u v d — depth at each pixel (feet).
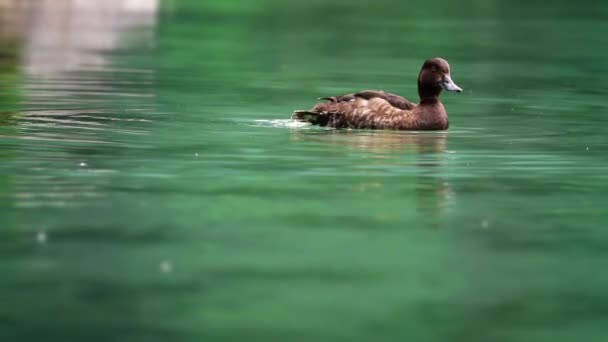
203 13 194.90
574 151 61.00
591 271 36.86
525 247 39.75
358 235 41.11
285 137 63.72
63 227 41.27
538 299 33.81
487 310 32.81
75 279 34.94
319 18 192.75
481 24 185.06
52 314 31.81
